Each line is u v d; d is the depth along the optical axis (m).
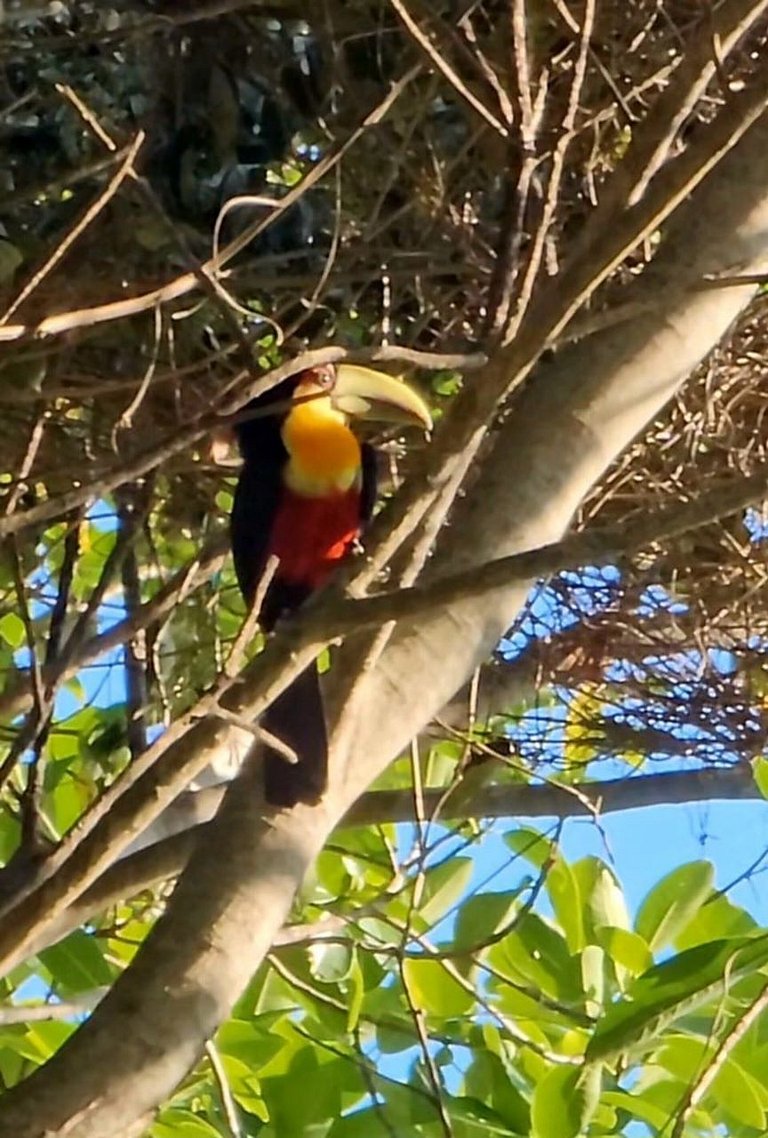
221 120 7.06
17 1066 7.51
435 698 5.59
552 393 5.82
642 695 8.37
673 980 6.34
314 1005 7.53
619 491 7.98
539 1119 6.33
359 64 7.14
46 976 7.81
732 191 5.91
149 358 6.79
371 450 6.96
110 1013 4.86
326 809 5.34
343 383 7.00
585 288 4.42
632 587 8.12
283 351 7.13
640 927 7.90
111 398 6.87
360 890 8.05
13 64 6.83
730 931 8.01
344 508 6.69
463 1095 7.27
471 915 7.59
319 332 7.23
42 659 7.27
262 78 7.13
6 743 7.52
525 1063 7.53
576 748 8.86
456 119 6.98
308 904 7.48
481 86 6.57
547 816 8.21
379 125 6.88
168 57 7.03
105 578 5.59
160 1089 4.78
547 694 8.80
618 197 4.64
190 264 5.19
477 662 5.68
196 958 4.96
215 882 5.11
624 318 4.86
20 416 6.86
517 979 7.73
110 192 4.61
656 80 6.24
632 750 8.48
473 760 8.08
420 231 7.14
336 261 6.82
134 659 6.73
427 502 4.83
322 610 4.64
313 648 4.72
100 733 8.17
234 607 8.70
